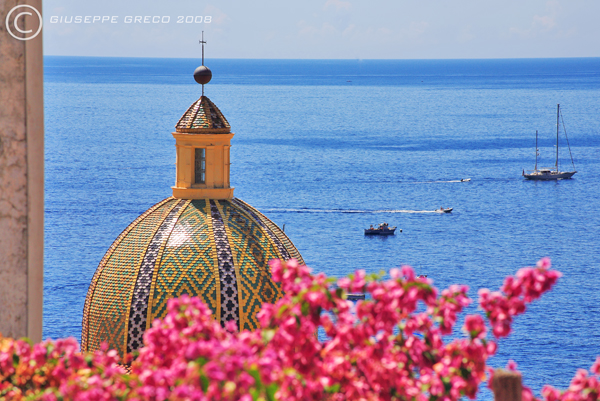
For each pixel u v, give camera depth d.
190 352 30.42
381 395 34.81
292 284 35.41
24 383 37.25
